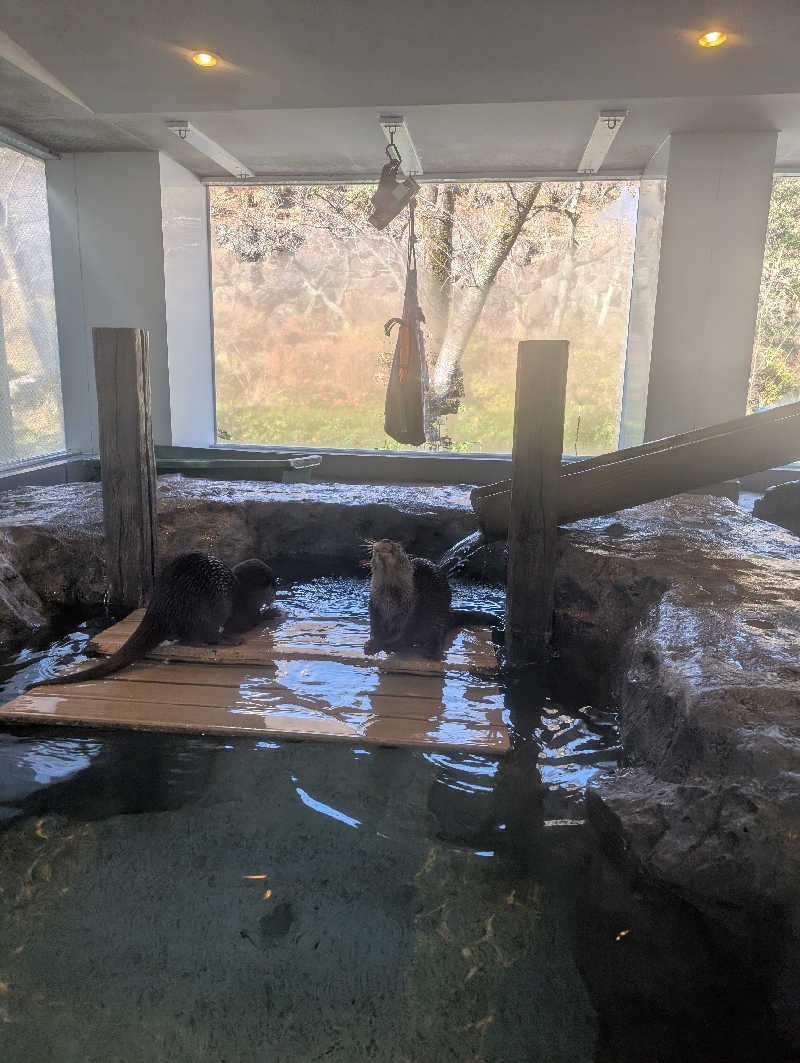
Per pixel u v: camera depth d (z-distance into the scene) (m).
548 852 3.12
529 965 2.59
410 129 8.06
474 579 6.71
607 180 9.77
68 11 5.95
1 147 8.65
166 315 9.51
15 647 5.11
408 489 7.94
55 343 9.75
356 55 6.54
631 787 3.19
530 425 4.86
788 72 6.54
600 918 2.77
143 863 3.03
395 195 7.71
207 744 3.89
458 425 13.94
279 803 3.42
